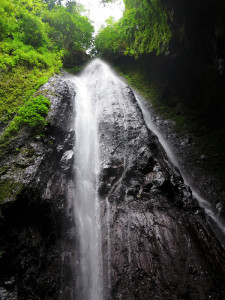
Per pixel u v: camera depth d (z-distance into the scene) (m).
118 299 4.42
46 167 5.72
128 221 5.74
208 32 8.11
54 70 11.24
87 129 9.10
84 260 5.33
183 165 10.63
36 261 4.38
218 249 5.19
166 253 4.91
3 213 4.14
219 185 9.61
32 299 3.90
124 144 8.25
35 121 6.41
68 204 5.76
